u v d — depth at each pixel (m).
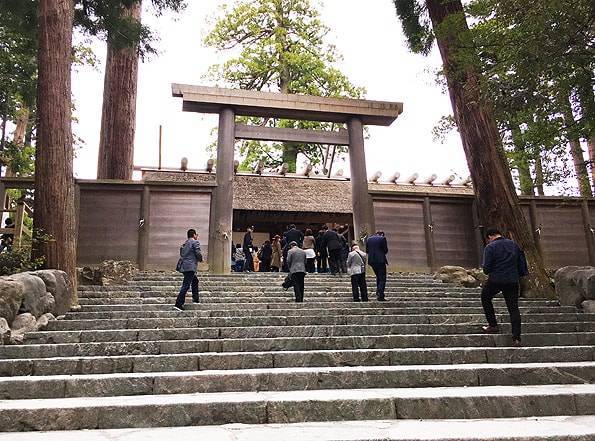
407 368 4.78
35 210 8.98
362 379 4.64
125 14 16.00
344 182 22.62
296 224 22.03
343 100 15.17
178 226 13.76
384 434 3.20
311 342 6.09
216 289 10.31
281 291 10.40
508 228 11.63
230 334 6.60
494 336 6.43
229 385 4.51
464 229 15.65
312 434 3.23
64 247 8.84
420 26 13.87
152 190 13.91
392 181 21.73
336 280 11.83
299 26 23.20
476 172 12.16
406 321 7.47
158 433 3.38
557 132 7.38
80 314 7.58
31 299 6.95
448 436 3.12
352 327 6.77
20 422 3.59
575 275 9.13
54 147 9.23
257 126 14.84
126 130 16.50
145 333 6.44
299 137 15.05
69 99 9.71
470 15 6.75
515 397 3.93
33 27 12.06
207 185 13.99
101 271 10.61
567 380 4.81
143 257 13.31
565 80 6.54
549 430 3.28
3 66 12.66
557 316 7.94
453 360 5.60
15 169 14.79
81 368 5.12
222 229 13.60
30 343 6.25
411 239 15.20
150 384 4.44
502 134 8.54
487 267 6.44
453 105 12.70
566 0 5.57
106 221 13.50
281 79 23.08
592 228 15.58
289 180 21.91
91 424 3.62
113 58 16.91
